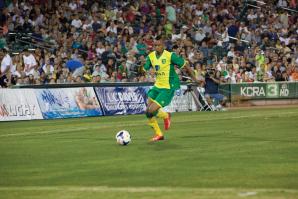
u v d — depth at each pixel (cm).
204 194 1872
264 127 3997
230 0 8044
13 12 6400
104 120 4991
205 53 6994
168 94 3216
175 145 3102
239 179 2128
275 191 1908
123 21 6956
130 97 5797
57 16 6512
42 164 2564
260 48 7500
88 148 3056
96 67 5928
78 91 5481
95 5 6875
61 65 5759
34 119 5134
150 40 6644
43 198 1875
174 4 7538
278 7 8425
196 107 6138
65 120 5069
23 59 5572
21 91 5128
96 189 2000
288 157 2628
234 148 2950
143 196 1862
